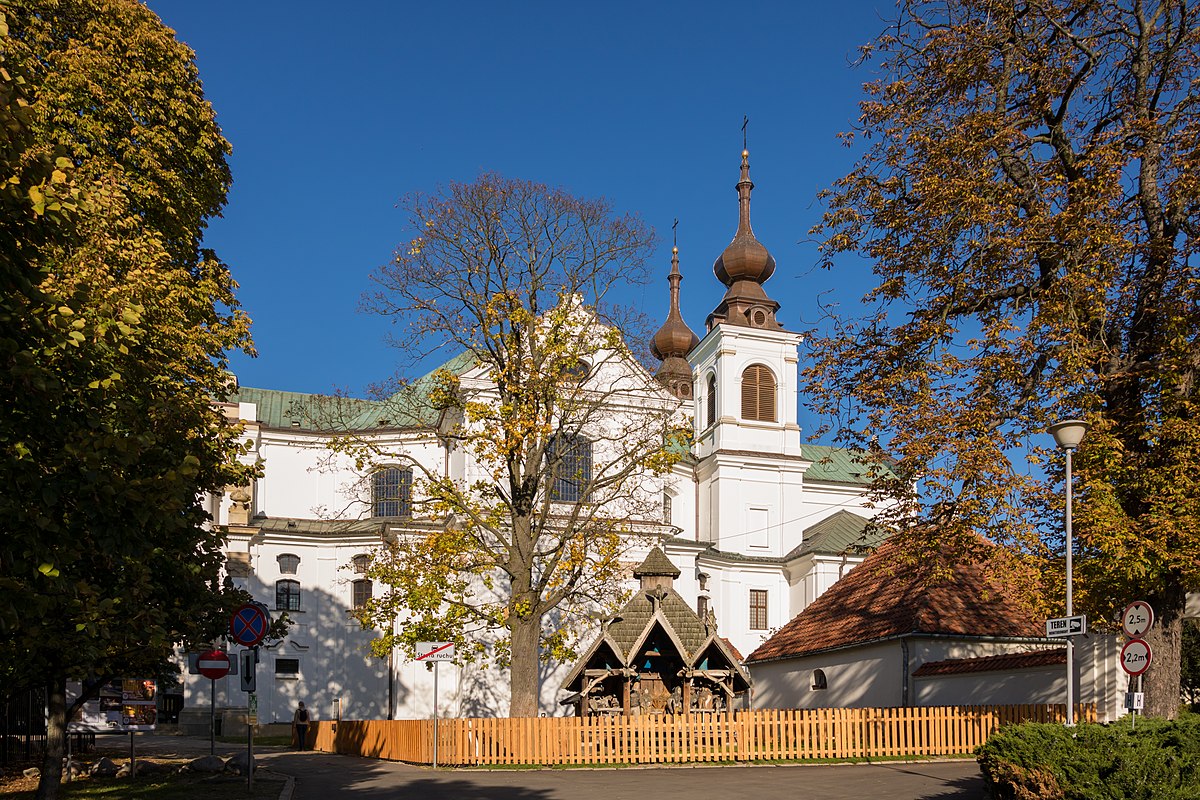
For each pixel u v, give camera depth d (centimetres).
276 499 6147
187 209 2864
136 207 2705
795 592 6750
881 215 2662
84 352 1284
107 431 1209
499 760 2756
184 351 2427
